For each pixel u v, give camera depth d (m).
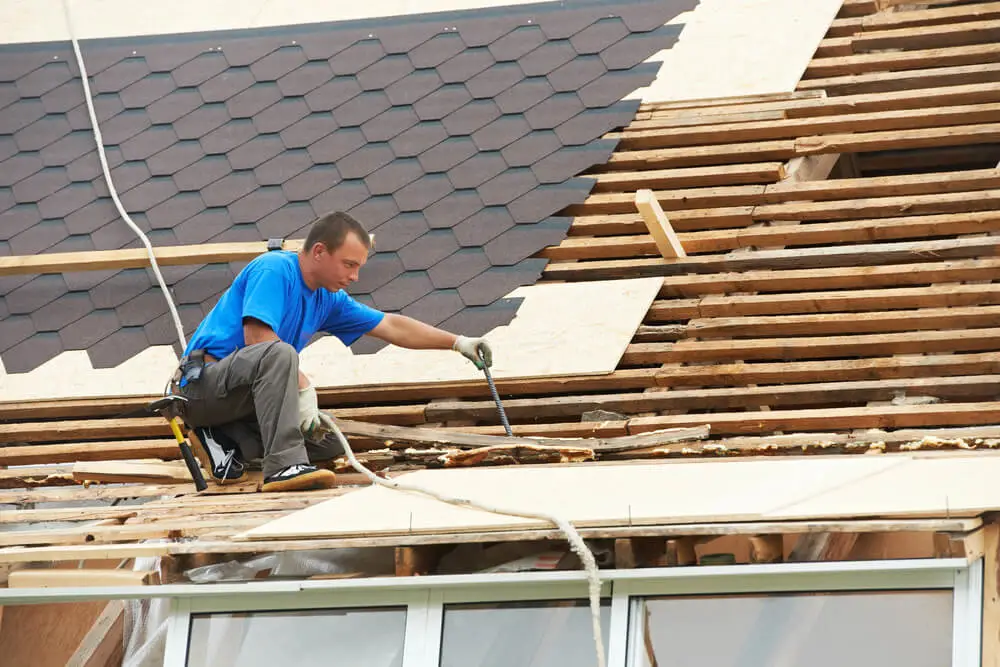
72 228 27.33
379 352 24.42
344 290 25.19
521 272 24.94
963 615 15.59
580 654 16.58
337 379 24.20
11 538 18.16
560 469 18.81
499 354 23.86
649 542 16.83
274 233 26.47
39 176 28.44
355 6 30.41
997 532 15.73
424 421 23.78
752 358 23.09
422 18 29.77
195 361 21.20
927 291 22.75
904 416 21.19
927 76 26.05
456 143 27.30
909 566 15.57
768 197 24.77
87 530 18.20
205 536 17.84
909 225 23.62
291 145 28.00
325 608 17.48
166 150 28.45
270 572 18.22
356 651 17.22
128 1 31.55
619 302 24.00
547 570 17.09
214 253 25.78
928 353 22.39
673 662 16.27
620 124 26.75
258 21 30.53
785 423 21.61
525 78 28.08
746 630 16.22
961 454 18.34
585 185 25.94
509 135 27.16
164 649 19.33
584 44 28.39
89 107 29.23
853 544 16.42
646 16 28.56
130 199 27.66
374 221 26.27
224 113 28.92
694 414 22.42
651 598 16.56
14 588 17.75
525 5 29.48
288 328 21.77
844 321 22.88
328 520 17.61
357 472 21.98
